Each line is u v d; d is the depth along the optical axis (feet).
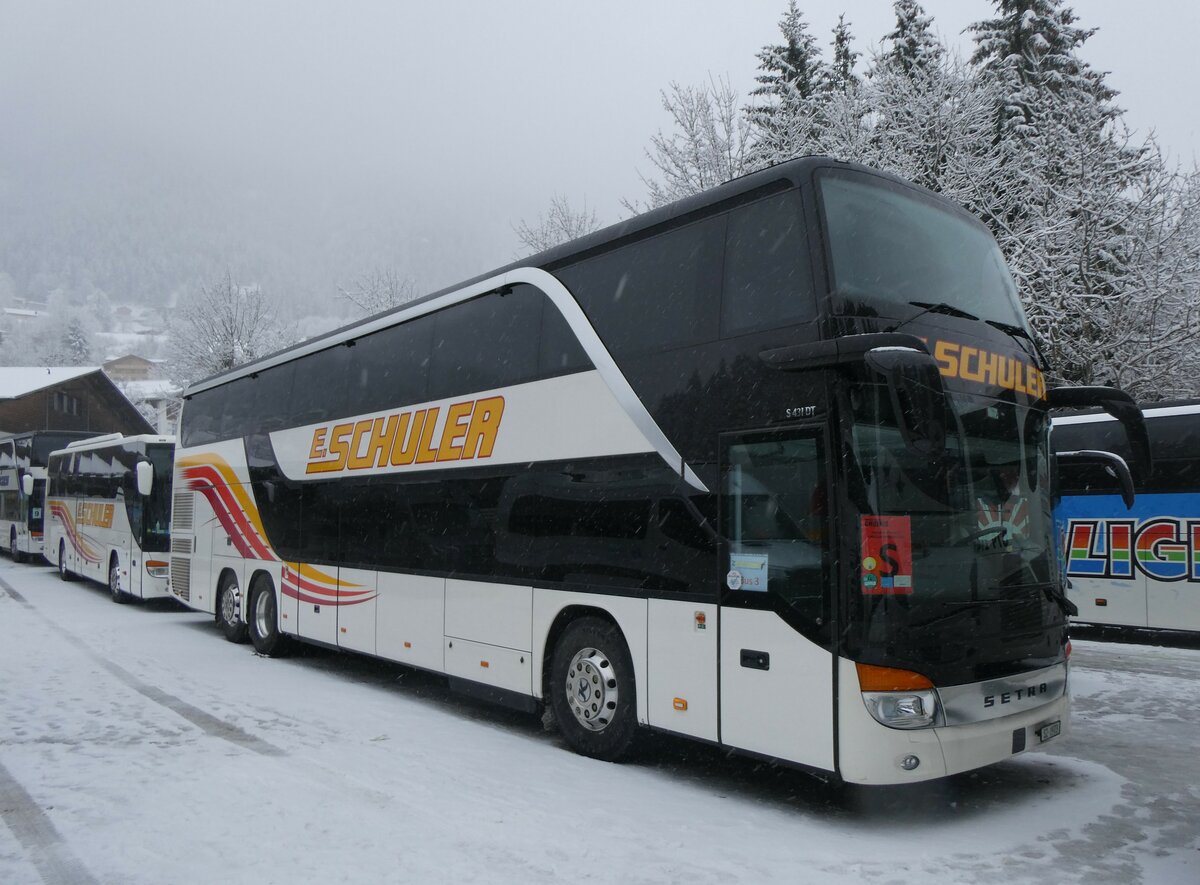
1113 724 26.99
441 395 29.50
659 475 21.09
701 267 20.79
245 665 38.11
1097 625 45.55
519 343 26.21
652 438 21.35
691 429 20.39
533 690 24.58
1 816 18.26
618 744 22.17
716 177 70.33
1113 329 57.98
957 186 61.62
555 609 23.99
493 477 26.61
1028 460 20.07
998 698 18.11
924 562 17.40
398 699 31.27
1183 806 19.25
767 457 18.66
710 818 18.28
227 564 44.91
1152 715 28.19
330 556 35.50
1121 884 15.05
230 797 19.39
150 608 59.57
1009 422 19.75
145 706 29.14
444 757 22.97
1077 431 45.83
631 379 22.17
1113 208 57.72
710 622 19.57
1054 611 19.95
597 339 23.40
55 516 84.12
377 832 17.22
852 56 96.53
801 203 18.63
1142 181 59.31
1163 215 58.08
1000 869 15.66
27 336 507.30
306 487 37.65
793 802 19.54
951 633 17.44
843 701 16.84
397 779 20.80
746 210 19.93
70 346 494.59
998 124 73.77
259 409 42.93
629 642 21.56
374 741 24.68
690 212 21.33
